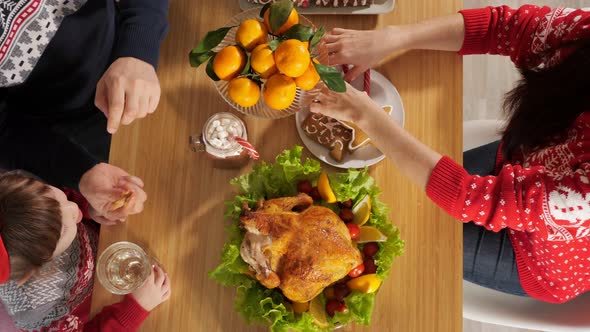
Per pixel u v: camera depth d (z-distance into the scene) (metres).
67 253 1.14
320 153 0.99
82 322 1.23
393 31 1.02
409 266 0.97
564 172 0.87
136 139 1.02
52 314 1.14
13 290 1.07
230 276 0.90
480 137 1.29
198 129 1.02
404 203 0.99
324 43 0.97
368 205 0.90
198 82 1.03
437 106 1.02
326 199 0.91
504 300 1.19
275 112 0.93
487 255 1.19
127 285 0.96
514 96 1.01
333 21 1.06
